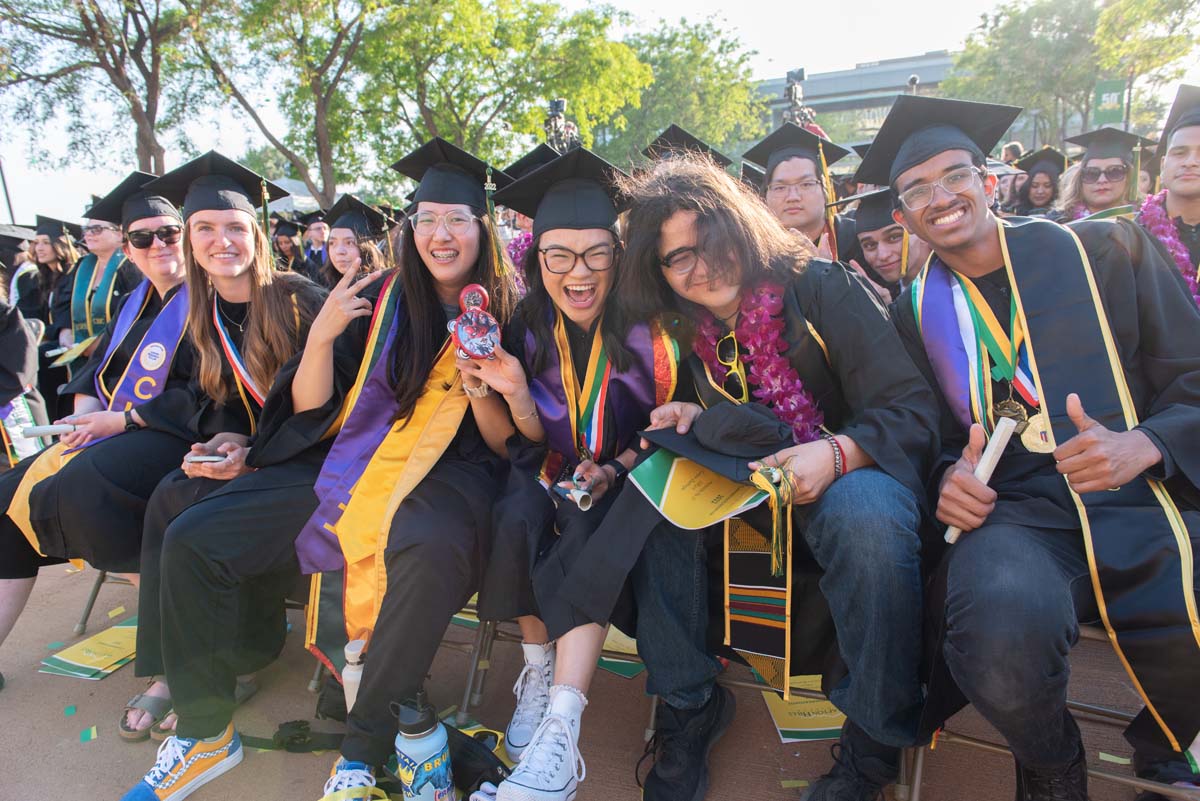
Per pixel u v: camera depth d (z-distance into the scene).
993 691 1.58
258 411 2.77
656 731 2.20
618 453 2.40
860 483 1.85
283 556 2.32
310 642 2.29
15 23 15.12
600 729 2.43
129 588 3.64
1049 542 1.76
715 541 2.20
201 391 2.88
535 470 2.39
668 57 32.38
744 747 2.32
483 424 2.45
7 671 2.90
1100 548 1.70
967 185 2.02
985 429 2.00
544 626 2.27
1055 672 1.57
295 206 18.38
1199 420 1.73
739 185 2.21
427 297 2.45
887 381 1.99
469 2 17.81
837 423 2.21
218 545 2.19
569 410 2.35
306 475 2.41
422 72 19.19
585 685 1.98
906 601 1.76
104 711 2.62
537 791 1.80
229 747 2.28
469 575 2.14
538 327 2.39
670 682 2.08
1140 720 1.73
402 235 2.46
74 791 2.23
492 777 2.03
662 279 2.21
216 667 2.21
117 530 2.62
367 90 19.28
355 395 2.42
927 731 1.79
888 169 2.38
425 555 2.03
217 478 2.44
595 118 22.86
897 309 2.26
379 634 2.03
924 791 2.08
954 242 2.07
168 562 2.15
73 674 2.84
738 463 2.00
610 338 2.30
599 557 1.98
